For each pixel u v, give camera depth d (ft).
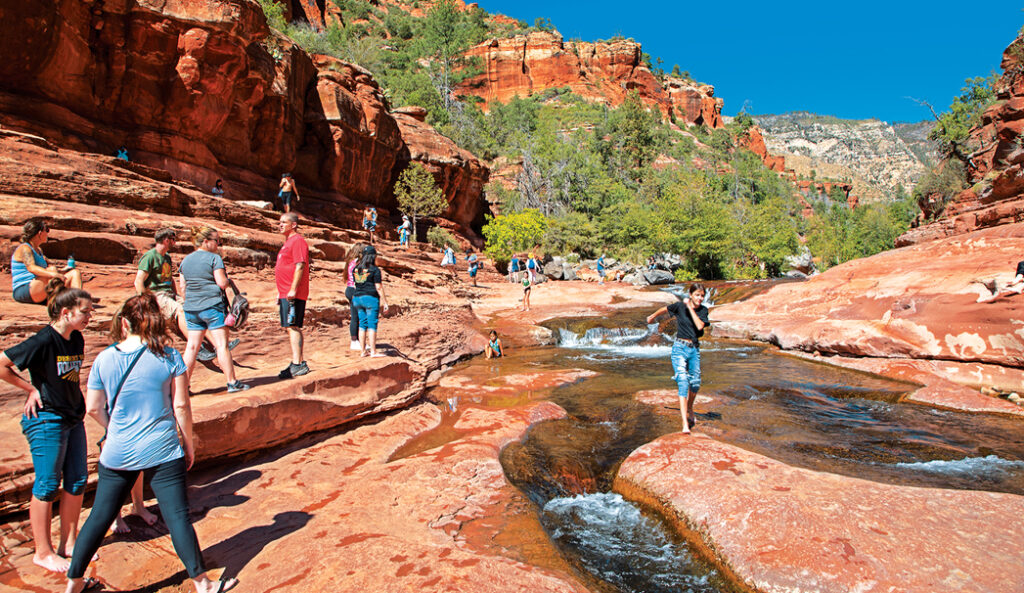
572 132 296.51
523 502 13.52
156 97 53.83
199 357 19.74
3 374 9.37
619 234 140.26
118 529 11.28
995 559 10.10
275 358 23.04
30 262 16.12
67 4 44.78
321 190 85.20
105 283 23.20
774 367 32.32
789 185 386.11
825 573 10.00
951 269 35.37
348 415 19.21
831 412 22.17
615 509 14.14
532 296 69.67
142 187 34.04
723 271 139.64
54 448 9.74
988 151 80.43
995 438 18.78
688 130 435.53
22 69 43.42
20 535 10.77
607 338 46.80
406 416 20.93
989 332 27.68
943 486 14.51
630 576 10.94
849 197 474.90
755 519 11.81
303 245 19.15
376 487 13.92
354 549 10.37
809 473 14.19
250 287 29.58
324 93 83.20
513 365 34.06
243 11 54.80
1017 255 32.60
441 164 113.50
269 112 71.46
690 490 13.52
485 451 16.58
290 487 14.08
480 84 368.27
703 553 11.64
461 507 13.03
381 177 97.76
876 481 14.71
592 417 21.63
